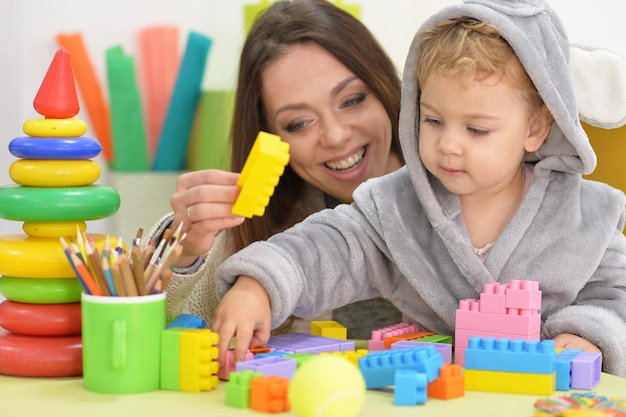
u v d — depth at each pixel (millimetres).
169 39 2488
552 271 1127
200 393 893
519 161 1114
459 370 893
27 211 961
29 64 2373
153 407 836
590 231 1139
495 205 1159
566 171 1147
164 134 2465
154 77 2486
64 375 964
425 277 1159
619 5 2609
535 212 1143
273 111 1556
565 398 851
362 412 818
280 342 1054
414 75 1133
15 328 977
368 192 1213
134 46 2480
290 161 1588
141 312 889
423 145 1109
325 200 1686
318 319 1580
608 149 1409
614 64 1266
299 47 1516
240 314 1006
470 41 1056
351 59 1515
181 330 920
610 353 1053
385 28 2578
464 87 1052
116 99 2430
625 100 1254
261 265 1059
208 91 2449
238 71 1610
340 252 1176
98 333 889
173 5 2498
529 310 986
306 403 763
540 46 1080
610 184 1412
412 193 1209
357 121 1535
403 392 847
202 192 1066
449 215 1153
